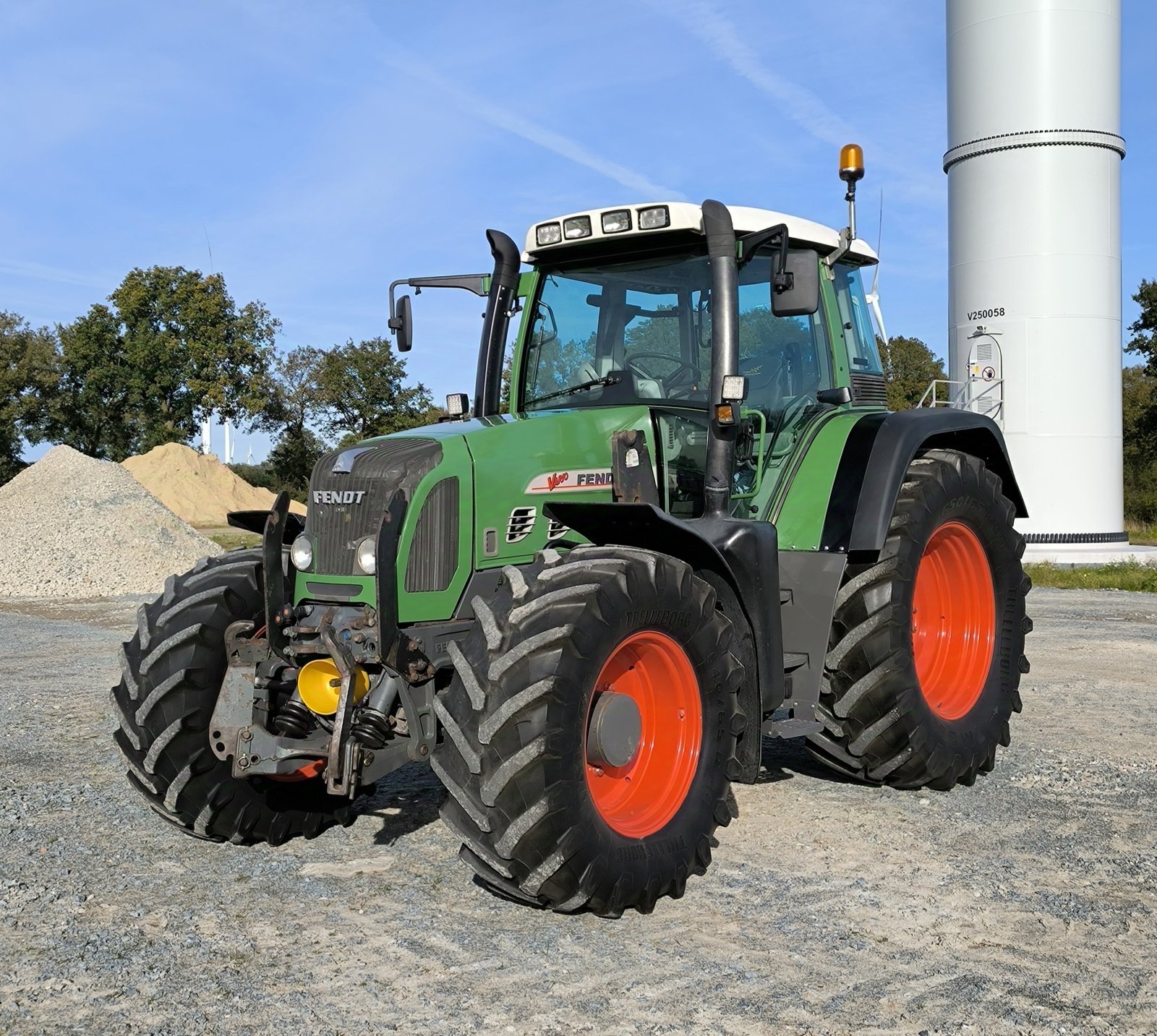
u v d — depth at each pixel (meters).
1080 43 14.76
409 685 3.58
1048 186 14.87
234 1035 2.52
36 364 54.47
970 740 4.69
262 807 3.92
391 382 51.28
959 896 3.41
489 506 3.80
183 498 44.03
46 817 4.27
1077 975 2.85
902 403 34.56
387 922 3.21
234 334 55.09
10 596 13.38
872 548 4.32
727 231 4.10
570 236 4.55
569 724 3.13
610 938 3.10
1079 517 15.23
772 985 2.78
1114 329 15.30
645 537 3.68
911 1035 2.53
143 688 3.79
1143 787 4.68
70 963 2.92
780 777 4.92
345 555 3.71
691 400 4.50
